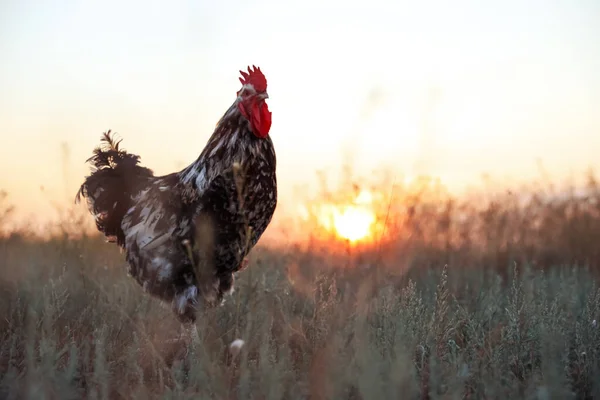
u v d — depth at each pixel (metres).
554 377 3.53
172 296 5.70
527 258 8.03
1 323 5.46
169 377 4.36
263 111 5.52
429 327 4.63
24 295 6.15
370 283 5.90
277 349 4.70
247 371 3.82
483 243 8.69
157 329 5.39
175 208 5.55
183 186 5.63
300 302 6.28
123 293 6.28
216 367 3.99
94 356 4.62
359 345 3.96
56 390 3.74
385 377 3.65
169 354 5.27
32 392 3.59
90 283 6.59
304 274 7.02
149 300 6.04
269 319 5.16
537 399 3.53
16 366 4.50
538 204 9.57
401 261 6.81
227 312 5.79
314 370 3.96
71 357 4.14
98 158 6.74
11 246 8.01
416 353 4.49
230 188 5.43
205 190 5.47
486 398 3.68
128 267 6.05
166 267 5.60
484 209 9.27
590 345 4.35
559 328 4.42
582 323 4.64
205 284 5.55
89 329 5.36
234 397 3.96
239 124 5.53
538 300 5.56
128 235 5.89
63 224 7.77
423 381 4.05
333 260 7.10
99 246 8.08
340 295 5.66
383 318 4.90
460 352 4.48
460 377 3.71
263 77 5.63
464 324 5.18
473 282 7.02
